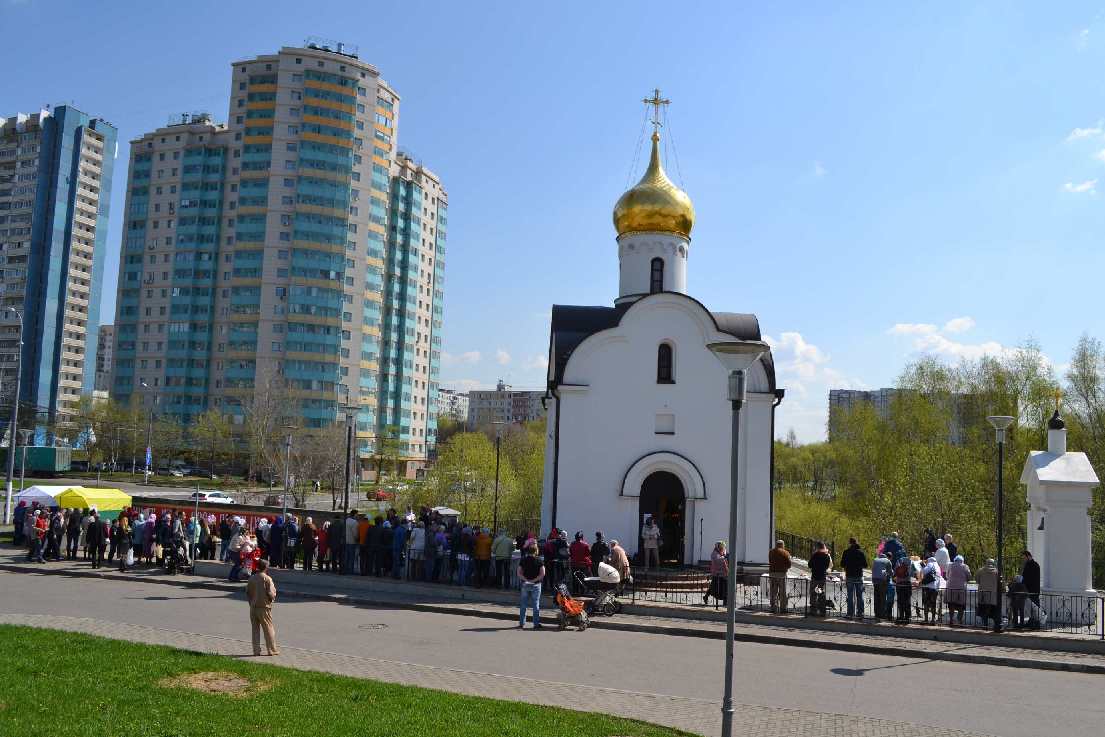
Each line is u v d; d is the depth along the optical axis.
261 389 82.81
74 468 92.62
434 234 122.88
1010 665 17.08
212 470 87.12
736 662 16.31
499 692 12.96
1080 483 20.86
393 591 24.06
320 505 64.12
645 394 27.39
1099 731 12.28
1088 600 20.05
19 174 114.31
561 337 29.39
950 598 19.92
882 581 20.09
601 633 19.09
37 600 20.78
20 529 32.88
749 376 27.34
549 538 23.91
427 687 12.97
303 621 19.28
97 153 119.00
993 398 49.09
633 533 26.66
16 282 112.62
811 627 19.73
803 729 11.80
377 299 105.00
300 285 97.94
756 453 27.08
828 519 52.47
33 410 95.00
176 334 100.50
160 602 21.08
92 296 118.38
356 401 100.94
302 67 98.44
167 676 12.48
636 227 30.83
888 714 12.82
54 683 11.64
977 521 39.19
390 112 106.69
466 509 47.47
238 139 100.75
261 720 10.43
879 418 55.22
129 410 93.25
